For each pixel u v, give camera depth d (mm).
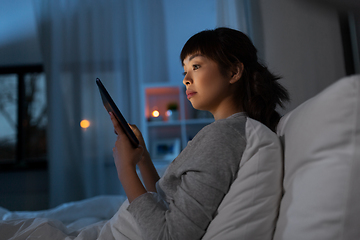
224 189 601
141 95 3037
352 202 419
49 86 3035
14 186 3188
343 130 436
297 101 1755
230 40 777
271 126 739
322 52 1470
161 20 3273
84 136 2980
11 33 3396
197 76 773
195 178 608
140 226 623
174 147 3156
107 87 3057
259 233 552
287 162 569
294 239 475
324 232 435
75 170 2938
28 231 775
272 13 2059
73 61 3072
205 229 596
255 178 578
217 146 626
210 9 3264
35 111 3371
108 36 3121
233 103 791
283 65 1924
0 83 3379
